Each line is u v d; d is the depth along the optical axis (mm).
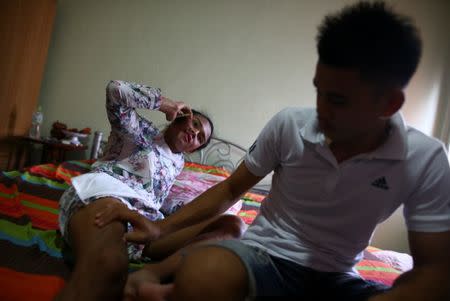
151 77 3248
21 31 2836
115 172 1336
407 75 682
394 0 2947
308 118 889
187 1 3174
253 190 2928
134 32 3225
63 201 1236
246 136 3229
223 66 3199
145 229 968
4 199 1585
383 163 795
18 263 1052
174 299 709
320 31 713
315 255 852
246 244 833
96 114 3275
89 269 794
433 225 755
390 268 1650
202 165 2992
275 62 3158
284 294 826
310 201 863
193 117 1587
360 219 836
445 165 789
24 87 2971
